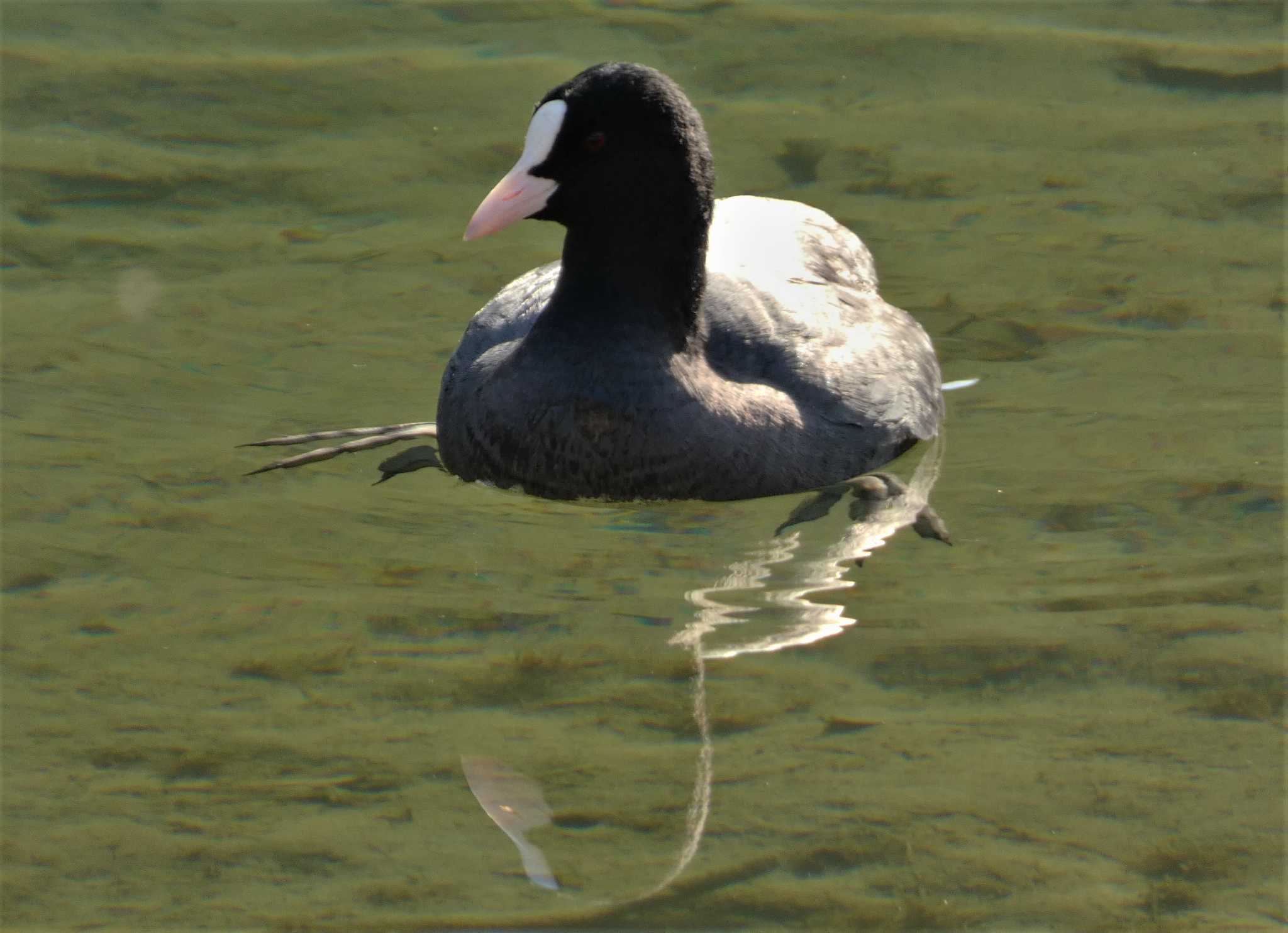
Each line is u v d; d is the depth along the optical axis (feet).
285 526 35.76
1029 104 55.88
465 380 37.11
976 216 49.37
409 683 29.96
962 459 38.29
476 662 30.66
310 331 43.93
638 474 35.24
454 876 25.08
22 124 54.19
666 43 59.72
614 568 34.19
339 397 41.04
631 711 29.17
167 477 37.52
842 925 24.11
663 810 26.58
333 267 46.98
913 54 59.26
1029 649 30.86
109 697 29.50
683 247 34.71
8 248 47.52
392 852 25.67
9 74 57.21
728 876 25.08
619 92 33.60
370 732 28.53
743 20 61.77
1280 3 62.85
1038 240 48.06
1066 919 24.09
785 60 58.70
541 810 26.63
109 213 49.55
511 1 63.31
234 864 25.36
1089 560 34.01
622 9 62.69
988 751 27.86
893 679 30.01
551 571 34.06
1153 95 56.34
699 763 27.68
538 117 34.24
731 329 36.99
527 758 27.86
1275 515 35.45
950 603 32.60
